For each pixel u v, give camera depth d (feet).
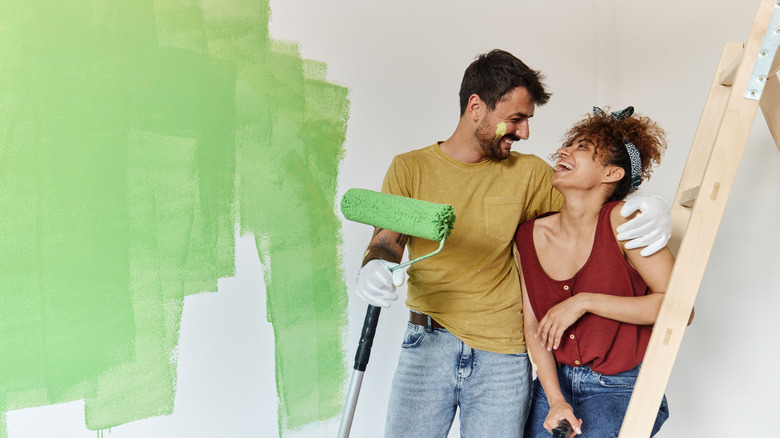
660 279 4.64
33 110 4.80
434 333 5.18
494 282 5.21
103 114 5.03
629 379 4.77
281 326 5.84
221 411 5.55
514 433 5.04
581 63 7.84
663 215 4.59
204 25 5.43
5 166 4.71
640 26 7.74
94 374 5.03
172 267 5.32
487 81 5.18
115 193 5.08
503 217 5.25
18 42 4.75
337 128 6.15
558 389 4.83
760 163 6.50
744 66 4.18
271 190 5.78
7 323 4.74
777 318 6.26
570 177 4.81
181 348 5.38
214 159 5.48
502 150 5.28
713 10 6.91
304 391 5.97
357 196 4.42
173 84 5.29
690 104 7.14
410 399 5.15
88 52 4.97
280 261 5.83
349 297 6.23
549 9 7.63
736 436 6.61
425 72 6.72
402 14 6.59
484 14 7.15
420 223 4.17
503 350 5.08
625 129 4.85
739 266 6.66
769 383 6.31
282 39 5.83
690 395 7.14
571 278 4.93
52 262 4.87
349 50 6.23
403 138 6.55
